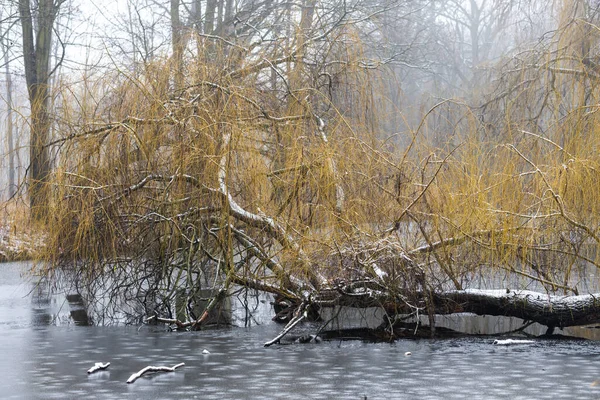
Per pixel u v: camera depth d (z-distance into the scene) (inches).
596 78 611.2
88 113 601.3
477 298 518.6
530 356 442.9
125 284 612.7
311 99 641.6
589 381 387.2
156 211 567.8
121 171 573.6
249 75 645.9
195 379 397.4
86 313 604.7
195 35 652.7
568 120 584.7
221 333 524.7
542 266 539.5
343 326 540.1
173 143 575.8
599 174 513.3
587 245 530.9
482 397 361.7
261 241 554.3
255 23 1180.5
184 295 576.7
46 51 1304.1
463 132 644.7
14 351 466.9
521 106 701.9
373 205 550.0
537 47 775.7
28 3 1283.2
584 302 499.5
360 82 644.7
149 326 554.6
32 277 799.7
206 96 598.2
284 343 488.7
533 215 505.7
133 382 392.5
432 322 508.4
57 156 590.6
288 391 373.7
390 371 410.6
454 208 527.8
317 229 533.6
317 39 689.6
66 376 405.4
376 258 507.5
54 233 574.6
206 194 559.5
